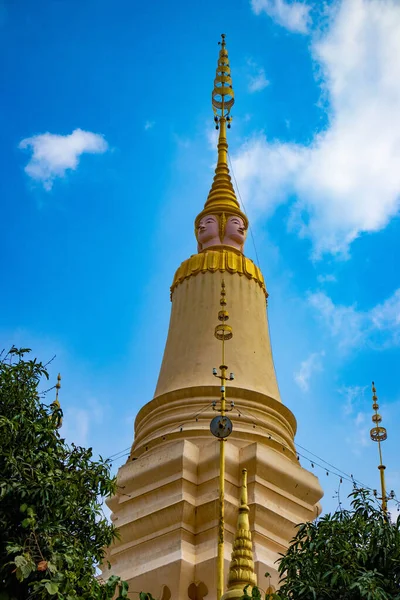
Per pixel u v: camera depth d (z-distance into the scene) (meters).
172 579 33.91
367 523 27.30
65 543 23.81
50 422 25.50
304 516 37.47
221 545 28.84
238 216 47.00
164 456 37.28
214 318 42.75
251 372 41.34
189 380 40.81
